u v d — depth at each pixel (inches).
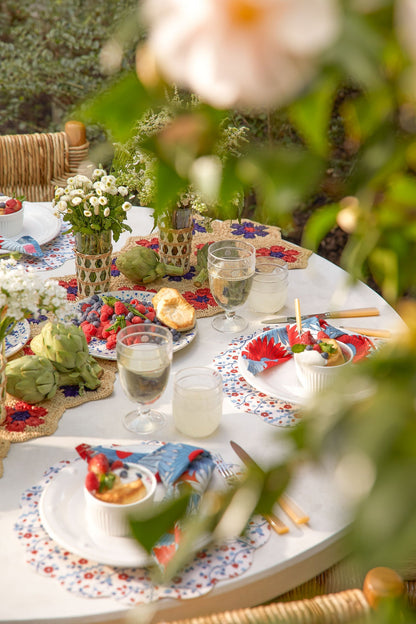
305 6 6.9
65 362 54.1
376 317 68.0
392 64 8.0
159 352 46.7
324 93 8.4
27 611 35.2
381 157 9.6
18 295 46.2
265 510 9.9
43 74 169.9
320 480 44.4
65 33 166.2
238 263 61.3
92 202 64.3
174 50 7.4
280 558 38.8
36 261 77.9
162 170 9.2
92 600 35.9
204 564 38.1
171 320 61.6
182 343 61.0
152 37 7.7
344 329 64.3
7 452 47.6
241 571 37.7
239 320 66.9
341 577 49.4
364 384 9.7
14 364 52.3
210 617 31.1
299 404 53.1
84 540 38.9
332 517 41.8
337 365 54.3
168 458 43.4
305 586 49.1
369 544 7.7
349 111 9.7
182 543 9.9
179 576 37.2
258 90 7.4
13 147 100.7
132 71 8.6
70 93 169.2
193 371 50.9
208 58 7.2
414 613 11.8
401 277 11.1
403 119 9.5
